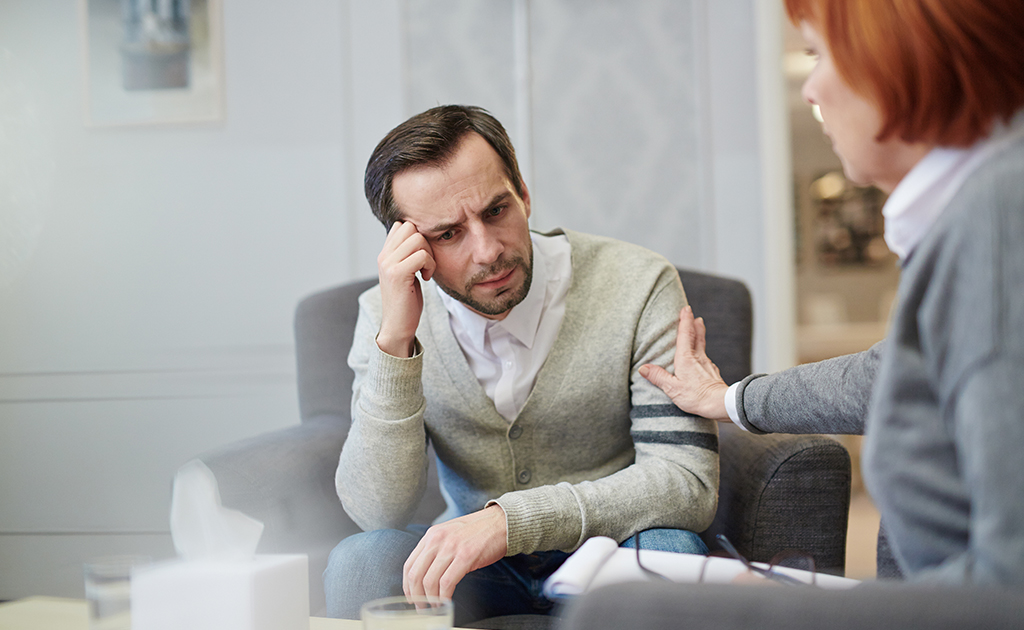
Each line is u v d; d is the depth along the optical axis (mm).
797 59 3926
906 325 501
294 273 2818
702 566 692
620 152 2771
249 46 2826
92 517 2844
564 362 1156
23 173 2893
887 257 5152
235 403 2824
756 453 1168
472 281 1044
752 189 2727
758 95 2707
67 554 2836
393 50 2801
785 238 2695
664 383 1107
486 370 1177
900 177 610
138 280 2865
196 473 1091
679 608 436
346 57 2805
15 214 2893
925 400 496
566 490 994
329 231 2809
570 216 2787
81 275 2879
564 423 1163
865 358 959
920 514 497
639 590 452
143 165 2859
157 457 2838
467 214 1014
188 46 2830
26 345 2891
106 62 2848
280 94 2822
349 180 2801
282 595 711
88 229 2877
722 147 2740
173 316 2854
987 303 444
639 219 2770
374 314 1216
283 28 2818
